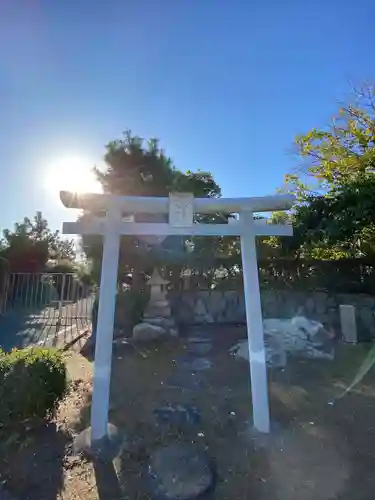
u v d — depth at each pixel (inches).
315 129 430.6
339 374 197.6
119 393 167.8
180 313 340.2
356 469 102.0
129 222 133.5
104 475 98.3
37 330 333.1
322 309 331.3
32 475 98.3
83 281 348.8
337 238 296.5
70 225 130.1
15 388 123.4
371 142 395.2
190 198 136.0
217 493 91.0
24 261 767.1
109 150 301.1
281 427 130.1
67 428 127.6
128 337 277.6
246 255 137.2
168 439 120.6
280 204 137.3
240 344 244.5
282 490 92.1
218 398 160.7
